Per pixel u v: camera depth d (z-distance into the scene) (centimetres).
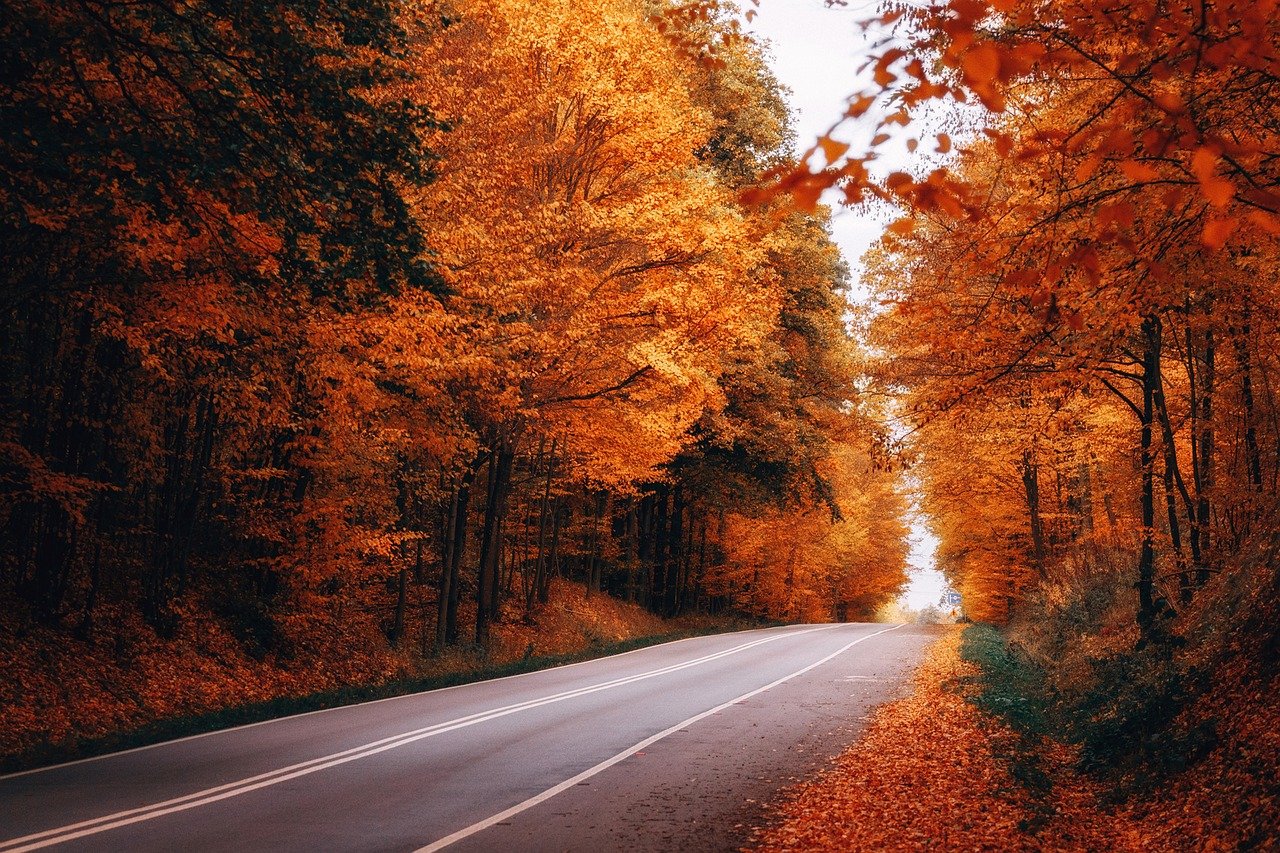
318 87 1119
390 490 2123
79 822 812
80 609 1628
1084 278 854
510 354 2016
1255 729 847
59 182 1072
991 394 1075
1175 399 1834
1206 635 1274
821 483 3944
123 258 1253
